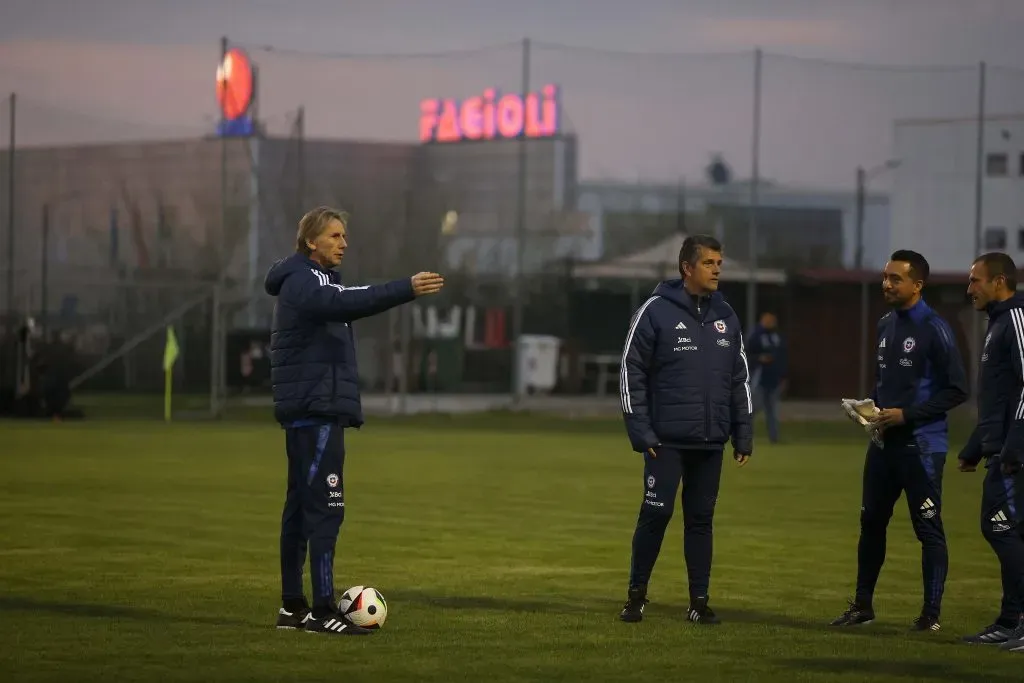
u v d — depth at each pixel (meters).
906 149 107.12
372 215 104.25
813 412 77.31
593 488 38.38
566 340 88.88
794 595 22.23
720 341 19.69
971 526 31.69
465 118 118.62
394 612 20.19
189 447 50.84
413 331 88.75
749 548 27.64
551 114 117.56
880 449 19.77
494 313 92.56
